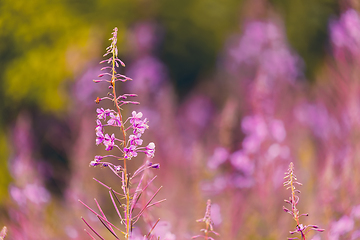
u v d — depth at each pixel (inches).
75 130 206.5
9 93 262.4
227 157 136.7
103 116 53.7
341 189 101.8
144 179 70.1
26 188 140.9
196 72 442.3
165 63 426.6
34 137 261.1
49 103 264.1
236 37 354.9
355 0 140.0
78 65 261.1
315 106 173.5
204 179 133.6
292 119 175.9
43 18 267.9
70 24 279.9
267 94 153.9
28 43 265.9
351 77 134.4
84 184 158.9
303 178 136.4
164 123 230.8
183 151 213.5
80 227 137.4
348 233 92.8
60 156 265.9
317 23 339.6
